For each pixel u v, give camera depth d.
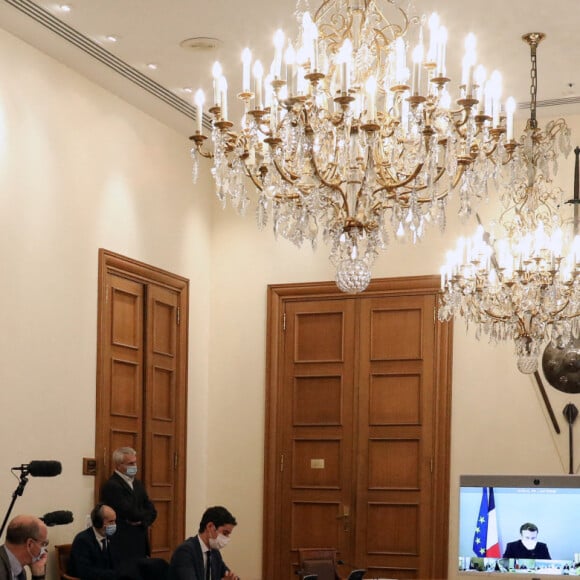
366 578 10.31
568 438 9.77
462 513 5.88
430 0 7.61
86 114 9.21
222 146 5.58
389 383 10.54
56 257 8.70
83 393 8.97
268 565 10.73
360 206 5.62
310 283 10.95
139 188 10.01
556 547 5.79
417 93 5.11
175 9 7.90
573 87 9.33
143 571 6.71
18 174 8.27
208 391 11.23
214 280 11.37
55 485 8.52
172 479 10.42
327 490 10.66
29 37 8.35
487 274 7.62
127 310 9.76
